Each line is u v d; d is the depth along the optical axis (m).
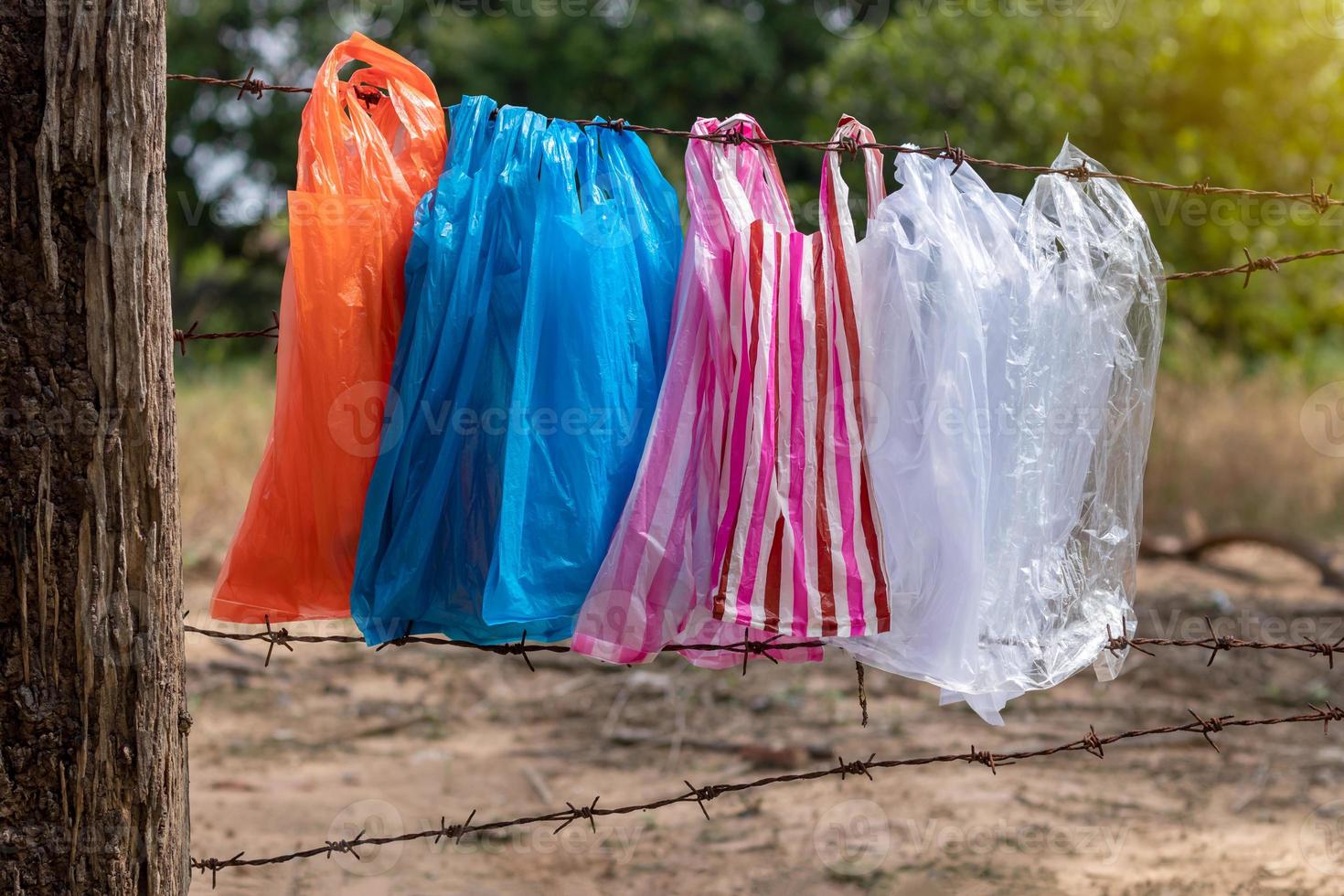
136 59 1.87
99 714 1.91
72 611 1.89
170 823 1.99
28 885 1.89
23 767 1.89
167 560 1.97
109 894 1.93
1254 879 3.69
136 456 1.91
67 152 1.83
